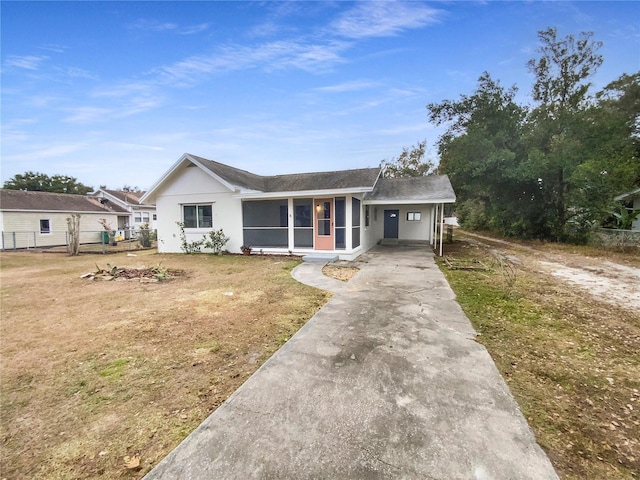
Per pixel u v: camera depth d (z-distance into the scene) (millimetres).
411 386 2652
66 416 2309
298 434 2043
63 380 2836
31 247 18312
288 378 2793
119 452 1939
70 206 21641
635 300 5766
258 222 13227
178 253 12930
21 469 1807
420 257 11297
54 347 3568
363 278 7414
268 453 1871
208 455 1861
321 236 11117
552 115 16500
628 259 11219
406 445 1938
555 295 6090
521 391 2658
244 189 11758
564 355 3420
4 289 6547
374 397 2480
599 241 14758
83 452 1941
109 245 19422
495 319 4578
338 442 1965
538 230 17688
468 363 3107
